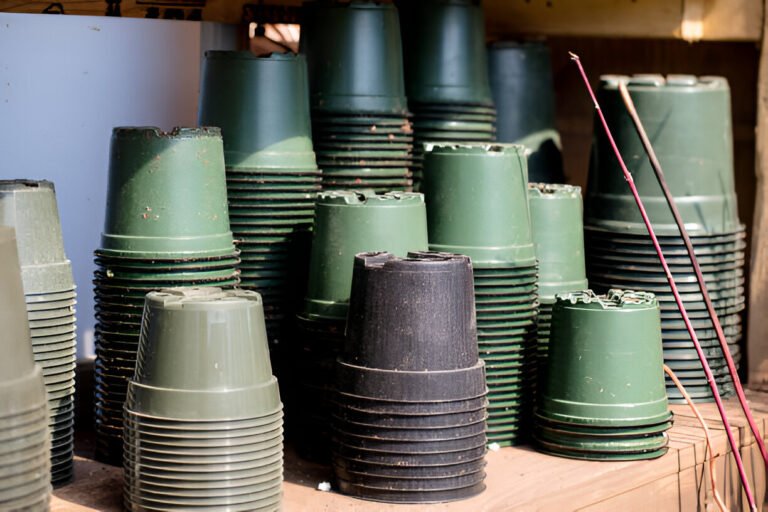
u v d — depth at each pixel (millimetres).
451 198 5066
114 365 4691
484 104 6277
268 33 6504
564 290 5527
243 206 5137
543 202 5512
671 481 5121
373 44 5672
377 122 5645
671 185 5836
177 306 4078
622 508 4898
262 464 4129
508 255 5074
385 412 4391
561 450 5059
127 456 4168
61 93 5840
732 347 6066
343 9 5664
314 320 4824
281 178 5160
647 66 7652
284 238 5203
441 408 4398
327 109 5633
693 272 5844
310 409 4914
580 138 7984
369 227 4770
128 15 5922
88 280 5965
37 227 4359
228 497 4062
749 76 7148
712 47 7316
